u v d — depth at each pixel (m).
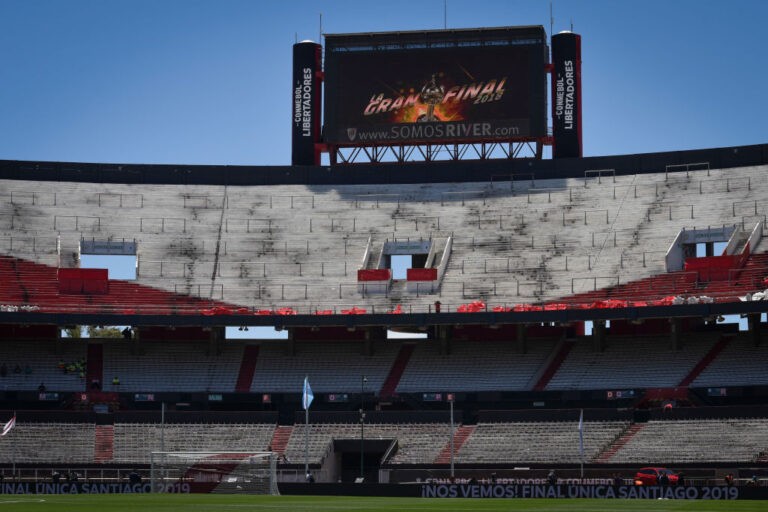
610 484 67.94
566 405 91.56
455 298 98.19
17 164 111.12
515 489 68.56
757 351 88.69
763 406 79.62
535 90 109.06
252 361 98.12
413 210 109.06
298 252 104.88
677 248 97.50
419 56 111.25
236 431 88.56
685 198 103.00
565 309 88.81
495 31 110.19
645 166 108.12
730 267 92.88
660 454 79.00
